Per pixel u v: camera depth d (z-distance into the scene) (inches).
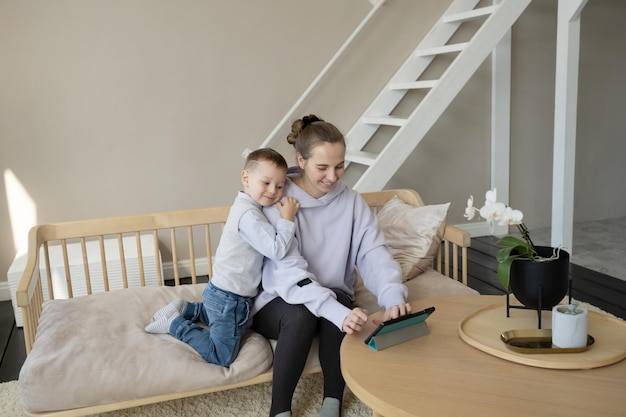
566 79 133.9
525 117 166.4
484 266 143.6
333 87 150.3
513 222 61.3
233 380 71.2
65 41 130.6
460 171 164.2
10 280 115.4
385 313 68.4
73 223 89.9
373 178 129.7
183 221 94.1
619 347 57.4
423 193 162.2
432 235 95.5
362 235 79.8
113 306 84.0
